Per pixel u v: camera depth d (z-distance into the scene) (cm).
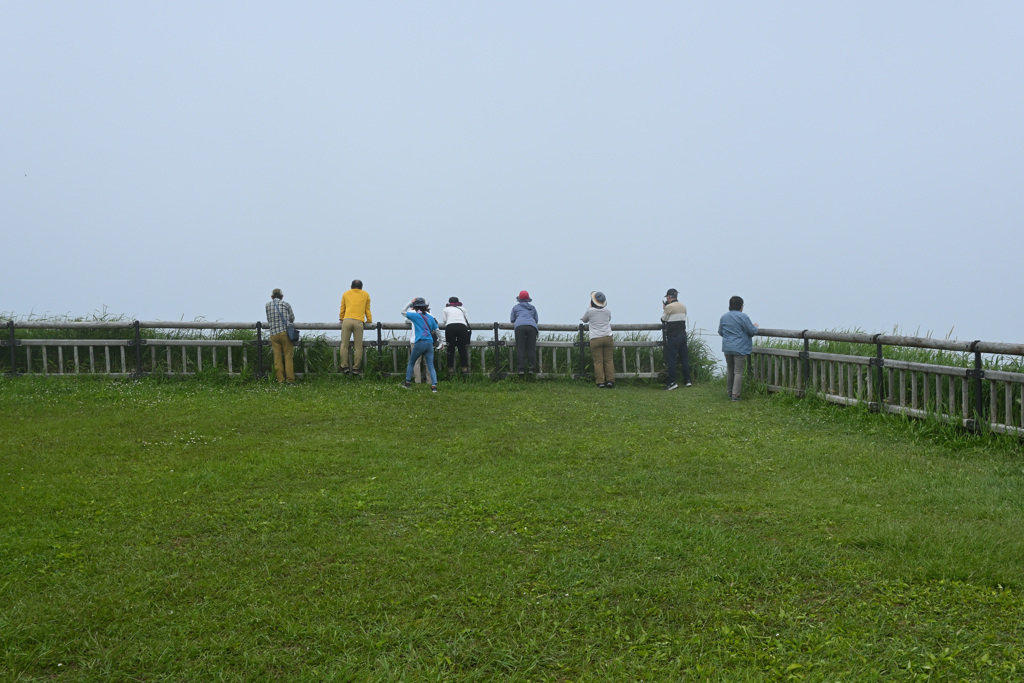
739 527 648
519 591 511
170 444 987
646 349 1688
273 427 1116
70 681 398
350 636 445
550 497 749
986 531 614
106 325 1616
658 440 1029
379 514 694
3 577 530
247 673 407
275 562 563
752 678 397
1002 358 985
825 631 447
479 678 404
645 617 471
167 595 505
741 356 1373
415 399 1383
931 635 441
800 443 994
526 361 1652
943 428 998
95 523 657
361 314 1617
